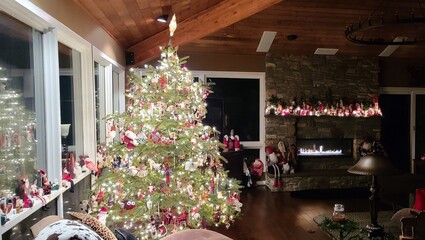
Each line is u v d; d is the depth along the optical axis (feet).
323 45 20.63
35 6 6.75
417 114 23.81
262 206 16.75
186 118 10.23
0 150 6.27
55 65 7.97
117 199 9.53
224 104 21.43
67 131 9.29
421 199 11.41
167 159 9.48
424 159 21.66
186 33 14.24
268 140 21.20
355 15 17.76
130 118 10.04
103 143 12.96
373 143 21.67
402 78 23.35
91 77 11.01
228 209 10.71
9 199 6.00
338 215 10.75
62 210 8.24
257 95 21.83
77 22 9.52
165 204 8.89
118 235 5.71
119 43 15.72
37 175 7.36
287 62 21.31
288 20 18.06
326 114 21.42
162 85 10.09
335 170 21.33
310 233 13.01
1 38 6.36
